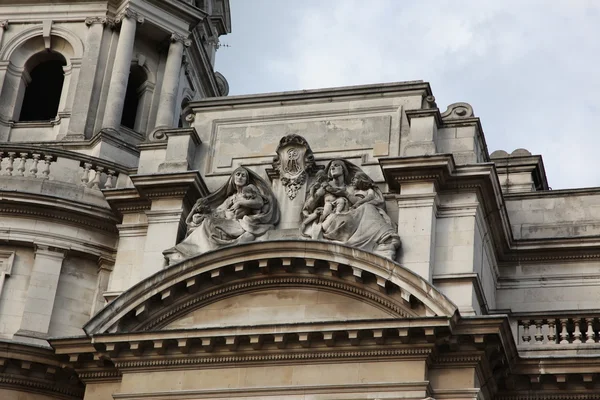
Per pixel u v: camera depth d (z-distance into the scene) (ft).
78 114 248.52
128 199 211.61
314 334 185.06
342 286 190.19
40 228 219.00
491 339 181.47
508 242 208.74
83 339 196.03
